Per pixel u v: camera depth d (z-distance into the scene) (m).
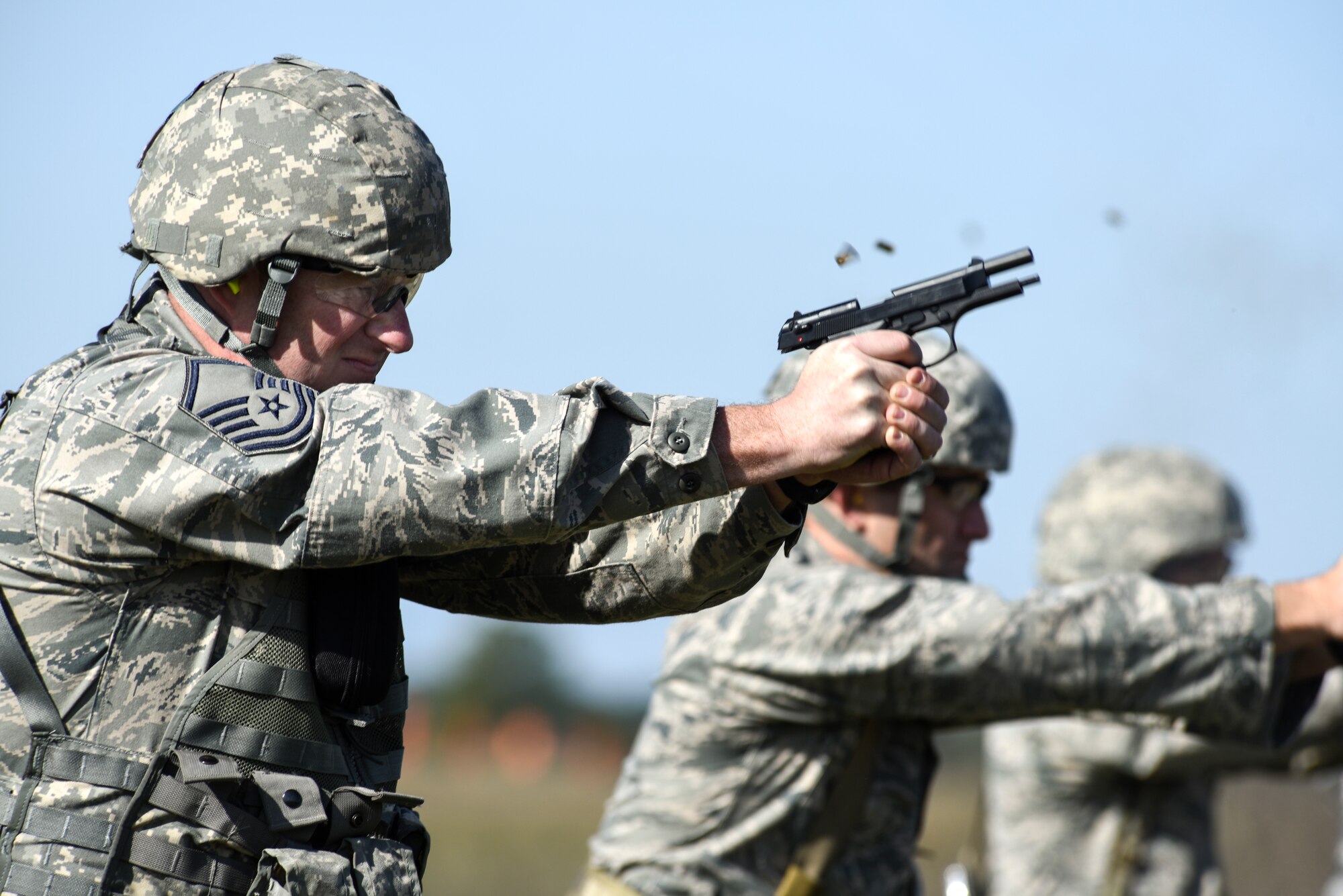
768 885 15.46
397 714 11.11
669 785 15.72
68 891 9.44
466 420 9.65
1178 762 22.09
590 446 9.74
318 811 9.99
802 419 9.85
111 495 9.52
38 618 9.70
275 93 10.64
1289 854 28.06
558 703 187.12
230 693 9.92
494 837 69.94
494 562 12.07
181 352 10.48
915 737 16.14
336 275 10.58
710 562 11.20
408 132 10.94
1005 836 23.94
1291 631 14.71
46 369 10.30
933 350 16.91
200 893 9.70
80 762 9.61
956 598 14.98
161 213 10.62
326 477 9.43
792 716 15.31
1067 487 24.73
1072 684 14.63
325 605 10.36
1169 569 23.70
